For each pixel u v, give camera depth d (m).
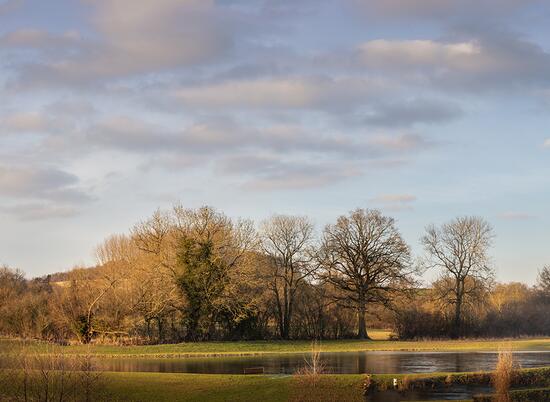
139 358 68.81
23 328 81.00
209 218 89.94
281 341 90.19
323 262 99.06
